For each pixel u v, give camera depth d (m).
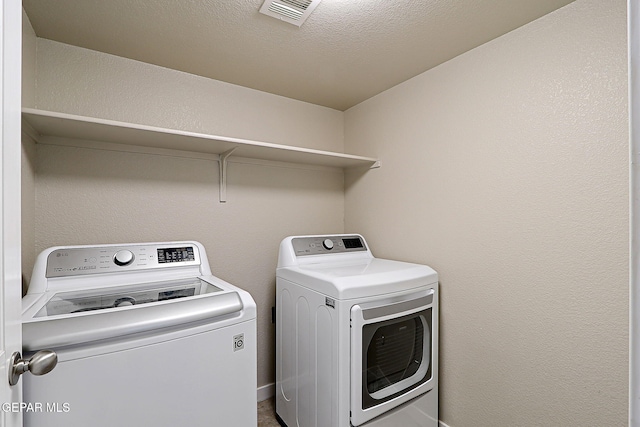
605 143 1.26
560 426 1.39
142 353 0.98
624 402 1.21
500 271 1.60
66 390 0.87
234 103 2.19
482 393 1.67
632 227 0.38
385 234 2.28
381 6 1.40
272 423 2.01
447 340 1.84
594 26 1.29
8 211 0.68
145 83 1.89
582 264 1.32
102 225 1.76
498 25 1.52
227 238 2.16
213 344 1.13
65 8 1.40
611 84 1.25
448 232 1.84
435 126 1.93
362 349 1.49
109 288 1.36
